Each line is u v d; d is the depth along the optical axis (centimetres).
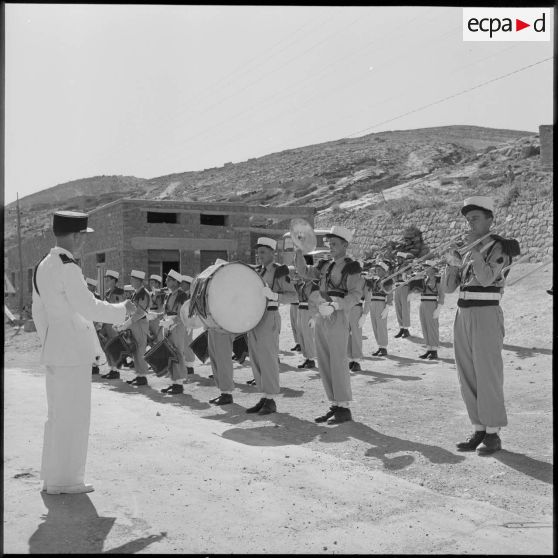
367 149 10975
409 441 767
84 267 3750
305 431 839
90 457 632
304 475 584
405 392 1107
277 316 980
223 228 3556
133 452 650
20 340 2625
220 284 935
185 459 629
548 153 3522
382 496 531
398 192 4744
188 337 1480
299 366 1535
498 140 13188
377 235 3206
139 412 902
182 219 3472
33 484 555
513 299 1917
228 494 529
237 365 1580
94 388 1308
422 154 9619
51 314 539
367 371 1374
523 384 1112
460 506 515
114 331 1440
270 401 972
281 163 11362
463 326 707
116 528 458
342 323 876
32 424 782
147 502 509
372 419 897
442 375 1279
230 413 989
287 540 439
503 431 796
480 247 709
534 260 2294
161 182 12519
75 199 11150
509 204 2494
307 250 995
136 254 3375
